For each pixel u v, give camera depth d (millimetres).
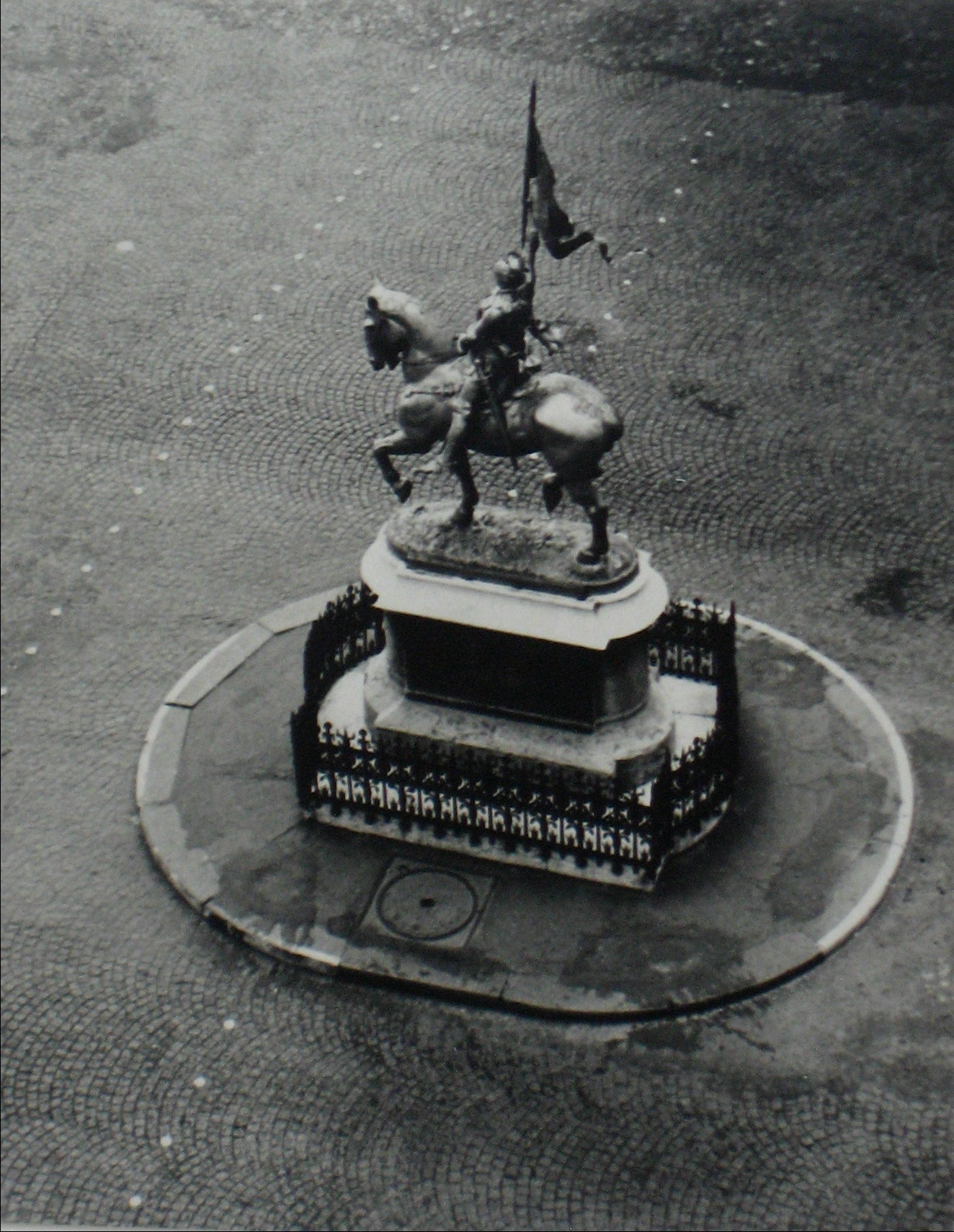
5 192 32250
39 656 22766
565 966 18266
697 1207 16094
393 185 31812
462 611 19141
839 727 20891
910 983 18000
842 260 29281
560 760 19719
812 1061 17297
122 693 22203
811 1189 16172
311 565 24062
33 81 35156
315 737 19703
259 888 19328
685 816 19328
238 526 24781
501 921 18812
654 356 27438
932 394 26344
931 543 23719
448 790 19422
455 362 19062
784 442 25609
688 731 20766
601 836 19094
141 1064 17625
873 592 23016
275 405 27000
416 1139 16812
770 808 19938
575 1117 16938
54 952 18844
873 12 36125
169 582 23891
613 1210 16109
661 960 18266
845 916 18594
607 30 35969
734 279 29016
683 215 30547
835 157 31844
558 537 19344
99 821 20438
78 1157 16734
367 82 34875
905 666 21938
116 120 34094
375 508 24969
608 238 30047
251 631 22734
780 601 22969
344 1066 17531
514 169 31969
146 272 30078
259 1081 17422
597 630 18719
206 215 31422
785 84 34094
